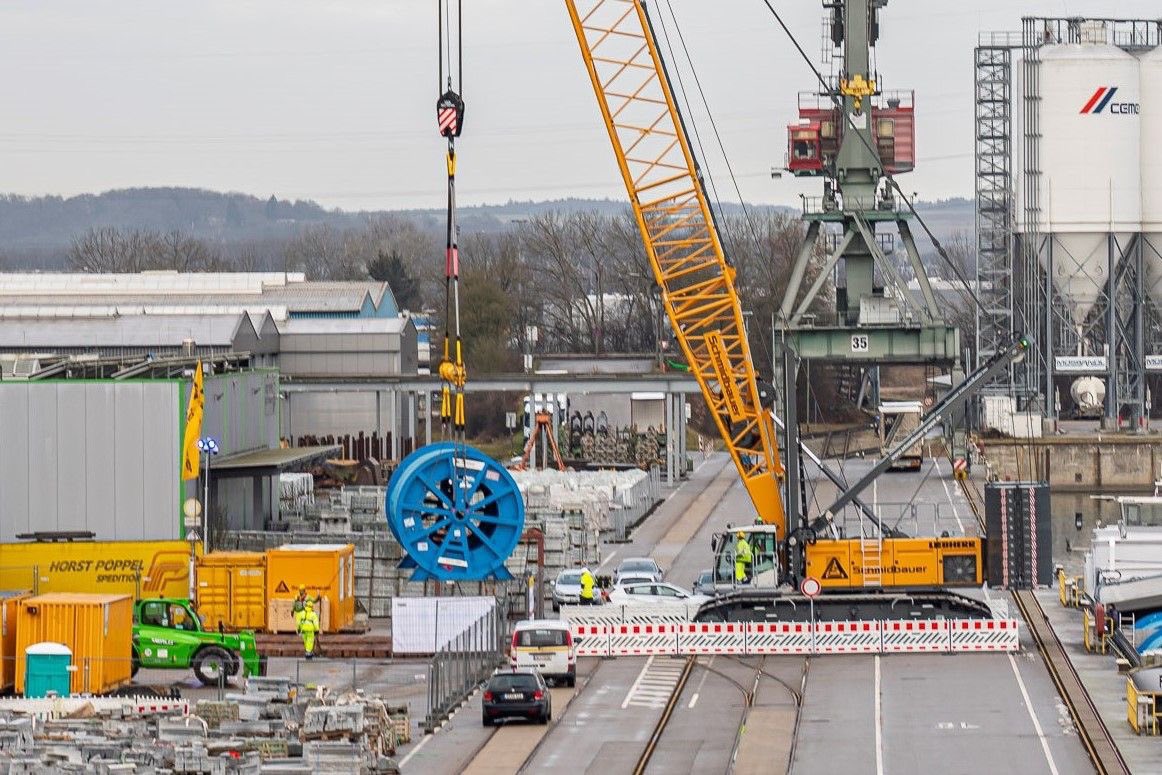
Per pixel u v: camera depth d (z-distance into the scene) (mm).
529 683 168375
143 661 186250
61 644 177125
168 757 139625
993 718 170125
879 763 151375
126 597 183875
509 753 155750
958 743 159125
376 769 142875
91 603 177625
